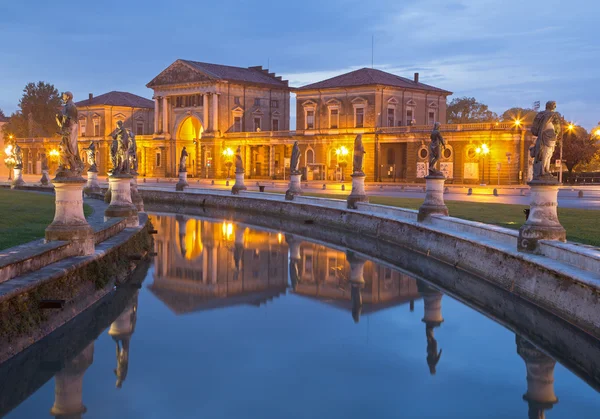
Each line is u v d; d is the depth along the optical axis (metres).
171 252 35.69
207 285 27.23
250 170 109.88
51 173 141.38
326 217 47.97
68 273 19.66
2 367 15.19
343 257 34.22
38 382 15.76
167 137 120.06
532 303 21.12
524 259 22.12
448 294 25.52
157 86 120.50
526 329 20.62
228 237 42.16
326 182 93.50
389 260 33.22
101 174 133.12
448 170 84.69
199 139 114.81
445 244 30.03
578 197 57.16
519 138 80.75
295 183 56.66
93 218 35.09
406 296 25.19
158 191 74.38
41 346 16.94
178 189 73.88
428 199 34.62
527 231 22.66
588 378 16.28
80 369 16.62
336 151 95.75
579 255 19.72
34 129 167.88
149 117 138.88
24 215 36.72
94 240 24.08
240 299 24.72
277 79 124.25
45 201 51.34
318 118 101.56
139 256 27.22
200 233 44.31
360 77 100.00
